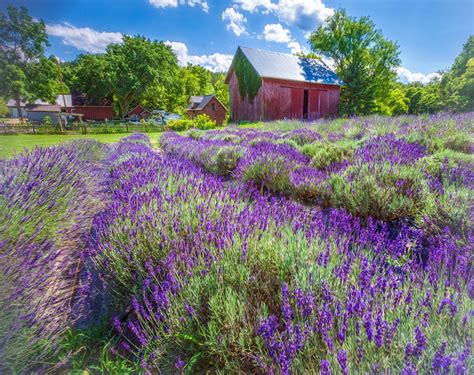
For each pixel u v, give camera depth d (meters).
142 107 59.75
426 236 2.60
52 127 27.34
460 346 1.18
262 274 1.88
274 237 2.11
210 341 1.47
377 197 3.03
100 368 1.50
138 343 1.74
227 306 1.50
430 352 1.16
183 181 3.57
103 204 3.90
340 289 1.62
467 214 2.47
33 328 1.51
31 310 1.59
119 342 1.75
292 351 1.24
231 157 6.30
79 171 4.16
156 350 1.53
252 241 2.05
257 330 1.40
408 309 1.42
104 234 2.58
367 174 3.47
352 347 1.23
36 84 34.31
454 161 3.74
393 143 5.12
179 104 65.25
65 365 1.54
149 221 2.37
